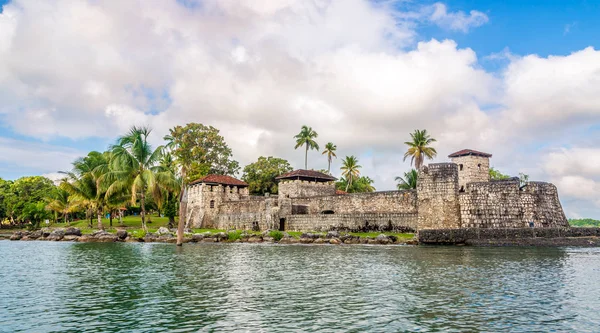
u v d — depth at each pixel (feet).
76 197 266.57
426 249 155.74
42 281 77.56
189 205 310.65
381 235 192.85
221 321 49.34
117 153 231.50
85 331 45.70
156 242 201.46
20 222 398.42
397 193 223.92
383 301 59.62
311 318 50.49
